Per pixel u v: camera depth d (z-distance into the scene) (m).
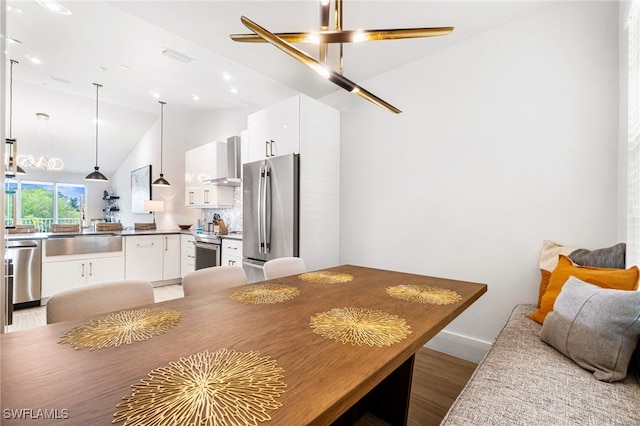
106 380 0.66
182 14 2.30
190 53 2.96
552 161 2.06
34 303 3.38
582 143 1.95
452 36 2.42
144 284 1.38
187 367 0.73
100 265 3.85
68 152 6.74
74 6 2.26
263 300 1.33
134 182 7.00
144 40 2.76
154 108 5.15
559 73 2.04
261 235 3.19
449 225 2.56
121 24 2.50
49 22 2.51
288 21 2.32
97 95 4.45
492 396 1.04
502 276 2.28
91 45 2.90
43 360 0.75
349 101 3.37
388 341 0.90
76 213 8.33
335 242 3.37
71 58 3.21
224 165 4.71
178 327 1.00
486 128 2.36
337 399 0.61
